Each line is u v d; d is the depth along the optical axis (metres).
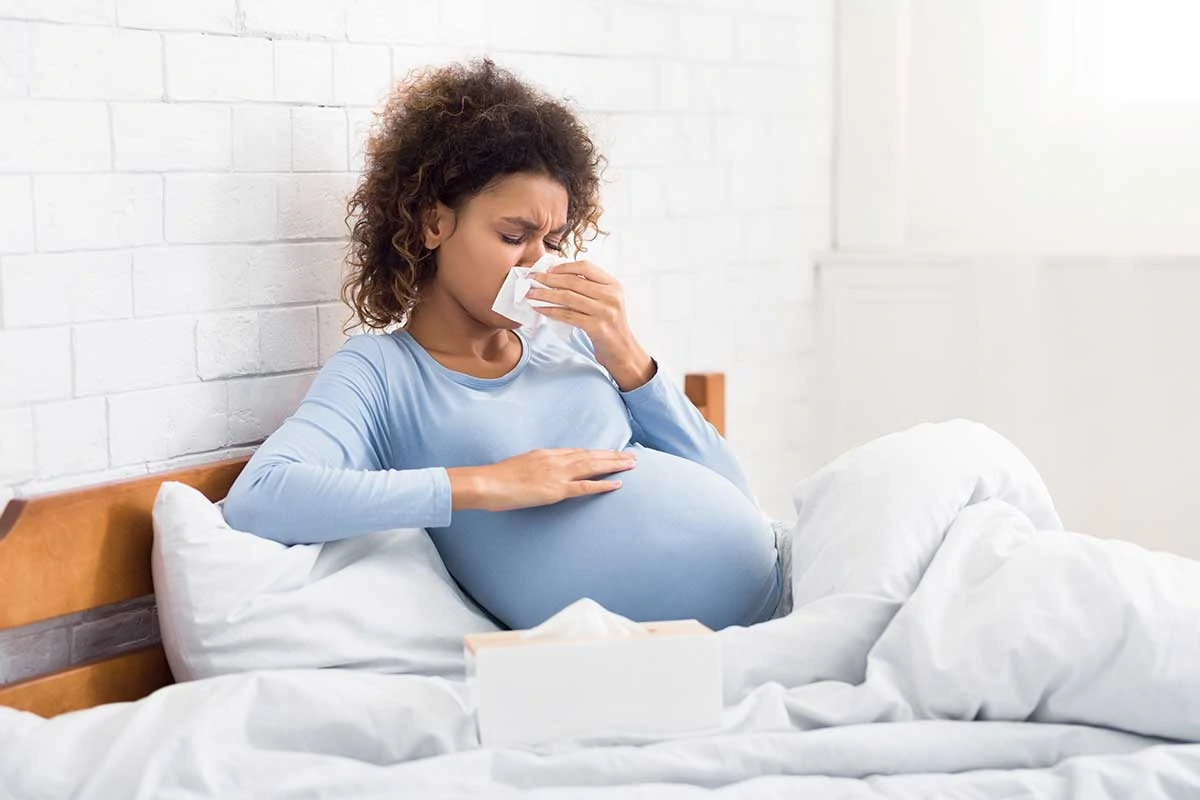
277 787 1.21
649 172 2.62
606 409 1.81
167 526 1.51
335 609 1.53
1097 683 1.38
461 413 1.72
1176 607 1.41
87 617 1.61
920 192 3.16
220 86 1.75
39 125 1.54
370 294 1.83
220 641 1.47
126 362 1.65
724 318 2.87
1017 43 3.03
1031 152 3.04
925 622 1.45
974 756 1.33
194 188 1.72
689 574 1.68
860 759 1.30
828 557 1.63
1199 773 1.29
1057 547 1.49
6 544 1.45
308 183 1.88
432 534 1.74
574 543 1.65
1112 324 2.98
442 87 1.77
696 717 1.30
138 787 1.20
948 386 3.12
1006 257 3.05
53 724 1.28
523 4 2.28
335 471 1.56
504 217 1.71
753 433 3.00
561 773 1.24
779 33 2.98
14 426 1.53
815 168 3.15
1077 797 1.22
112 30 1.61
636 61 2.57
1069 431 3.04
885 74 3.14
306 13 1.87
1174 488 2.96
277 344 1.85
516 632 1.34
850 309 3.19
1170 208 2.93
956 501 1.66
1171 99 2.91
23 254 1.53
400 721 1.33
